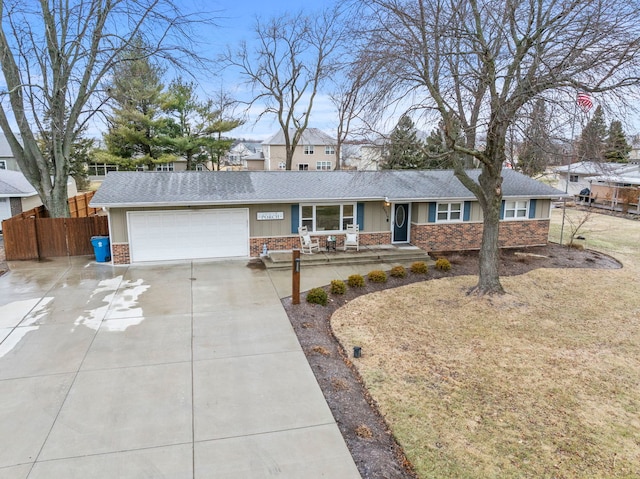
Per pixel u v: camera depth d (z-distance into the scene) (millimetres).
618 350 8961
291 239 16375
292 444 5781
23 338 8953
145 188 15625
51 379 7328
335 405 6730
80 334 9188
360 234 17156
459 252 17500
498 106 10148
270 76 33000
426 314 10898
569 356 8664
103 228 16422
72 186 32219
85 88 17406
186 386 7184
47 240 16000
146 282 13000
